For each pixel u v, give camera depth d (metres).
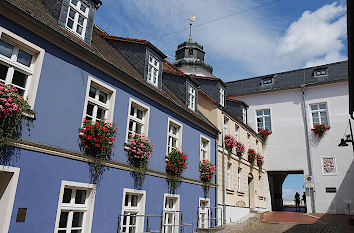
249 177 20.03
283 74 25.36
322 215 18.47
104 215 7.76
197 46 29.31
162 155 10.58
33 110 6.24
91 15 9.08
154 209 9.80
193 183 12.41
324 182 21.08
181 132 11.94
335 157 21.17
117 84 8.79
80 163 7.25
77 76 7.47
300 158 22.42
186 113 12.18
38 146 6.26
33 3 7.88
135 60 11.34
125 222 8.74
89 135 7.40
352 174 20.39
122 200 8.46
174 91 14.11
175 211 10.30
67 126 7.02
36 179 6.16
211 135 14.63
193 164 12.61
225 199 15.22
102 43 11.04
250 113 25.06
